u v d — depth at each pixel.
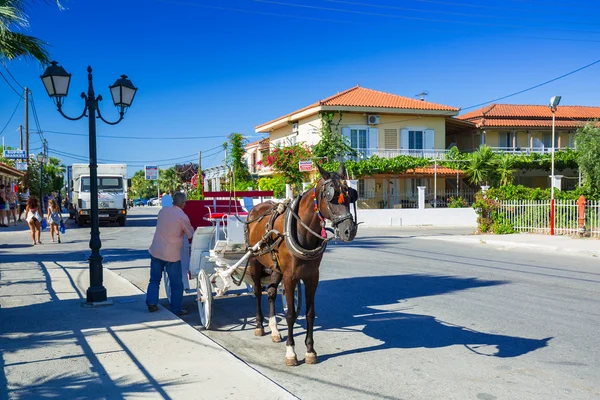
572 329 6.60
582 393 4.55
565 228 18.98
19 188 37.34
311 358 5.43
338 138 30.98
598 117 38.28
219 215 7.59
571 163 33.22
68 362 5.27
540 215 19.95
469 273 11.17
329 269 11.81
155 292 7.48
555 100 21.44
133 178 116.38
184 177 65.44
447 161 31.55
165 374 4.91
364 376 5.05
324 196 4.96
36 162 45.75
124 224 28.02
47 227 25.91
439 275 10.92
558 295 8.75
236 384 4.65
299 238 5.23
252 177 38.34
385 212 27.56
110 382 4.72
